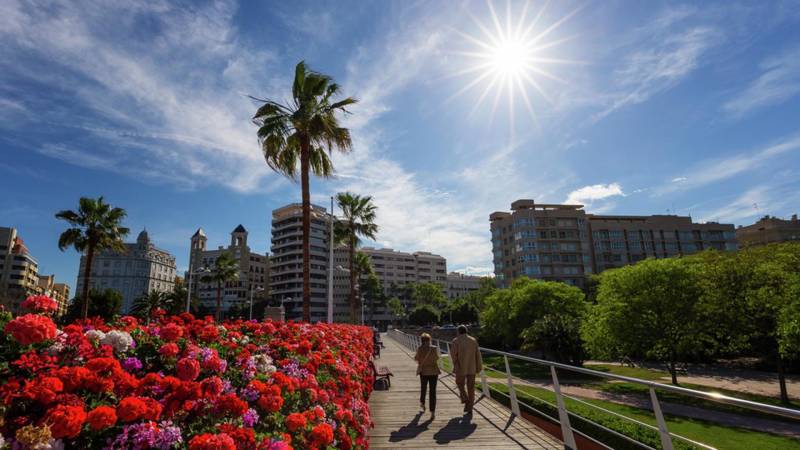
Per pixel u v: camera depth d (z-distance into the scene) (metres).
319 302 110.50
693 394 3.24
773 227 114.44
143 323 4.40
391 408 8.74
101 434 2.33
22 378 2.51
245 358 4.06
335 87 16.12
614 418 9.23
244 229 124.19
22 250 108.94
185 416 2.77
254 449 2.72
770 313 23.36
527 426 7.16
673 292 25.66
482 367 9.13
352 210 34.78
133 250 137.62
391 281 138.12
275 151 15.30
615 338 26.80
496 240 107.31
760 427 14.63
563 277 95.31
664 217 106.75
